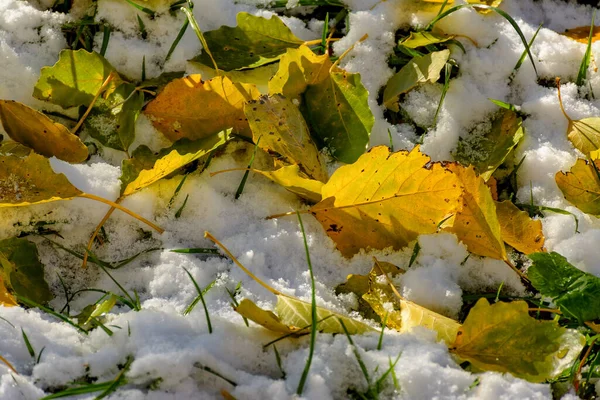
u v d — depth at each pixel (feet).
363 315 2.53
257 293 2.52
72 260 2.58
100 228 2.60
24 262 2.53
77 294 2.55
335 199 2.56
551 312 2.55
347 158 2.66
